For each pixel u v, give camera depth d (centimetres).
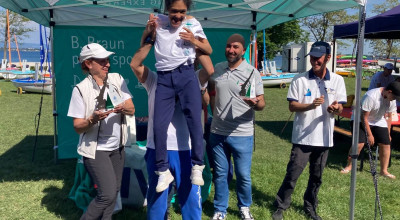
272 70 2230
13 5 490
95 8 595
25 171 580
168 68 264
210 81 383
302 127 383
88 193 425
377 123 571
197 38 271
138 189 423
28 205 442
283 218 412
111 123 311
